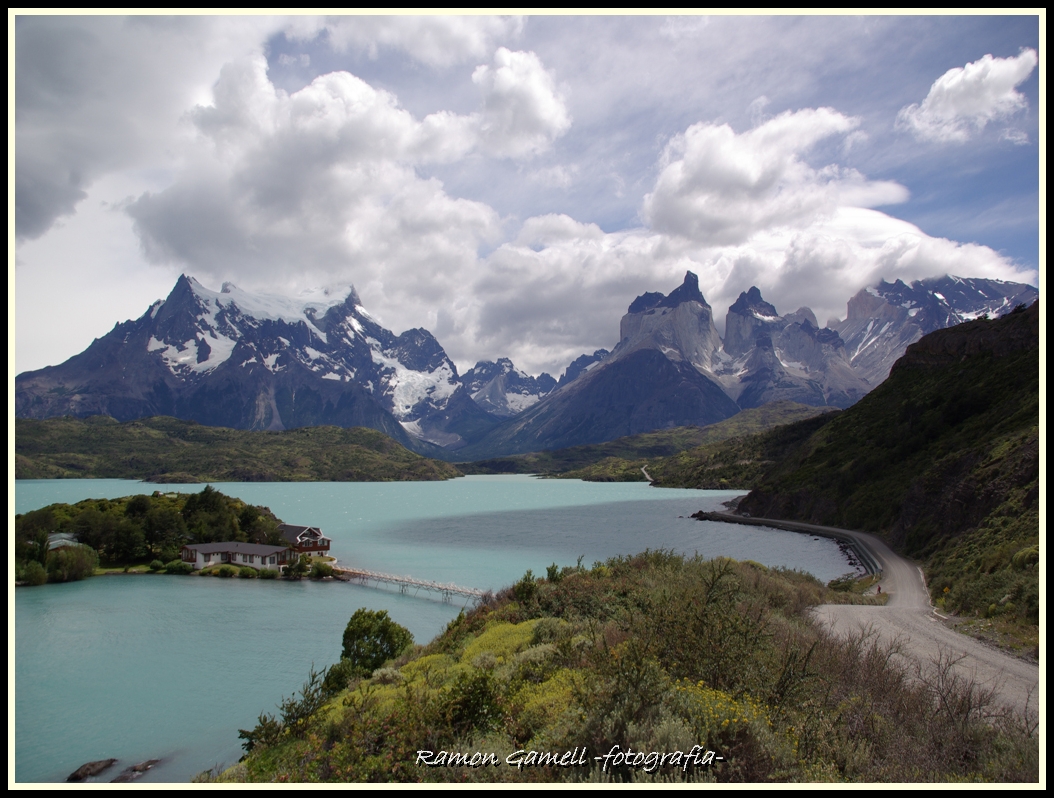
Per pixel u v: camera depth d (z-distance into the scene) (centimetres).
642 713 932
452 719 1241
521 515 17200
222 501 10425
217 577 8388
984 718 1224
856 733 1041
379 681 2141
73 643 5206
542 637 2094
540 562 9456
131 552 9169
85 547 8538
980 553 4453
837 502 11094
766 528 12144
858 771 910
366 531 13762
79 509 9719
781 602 2647
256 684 4172
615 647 1248
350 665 2677
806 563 7800
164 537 9375
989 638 2400
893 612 3128
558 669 1491
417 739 1177
